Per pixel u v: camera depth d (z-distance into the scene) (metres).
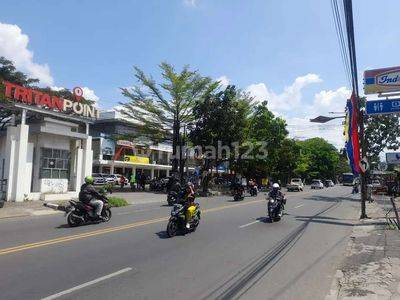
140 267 8.90
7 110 34.00
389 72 20.42
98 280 7.82
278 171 65.88
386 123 40.31
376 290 7.54
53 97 26.34
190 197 13.53
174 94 41.28
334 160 112.12
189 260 9.70
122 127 59.84
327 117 23.39
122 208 22.22
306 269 9.18
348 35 11.23
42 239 11.81
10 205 21.31
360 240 13.20
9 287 7.28
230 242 12.20
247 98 44.28
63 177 27.59
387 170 58.91
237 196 30.11
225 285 7.75
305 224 17.14
